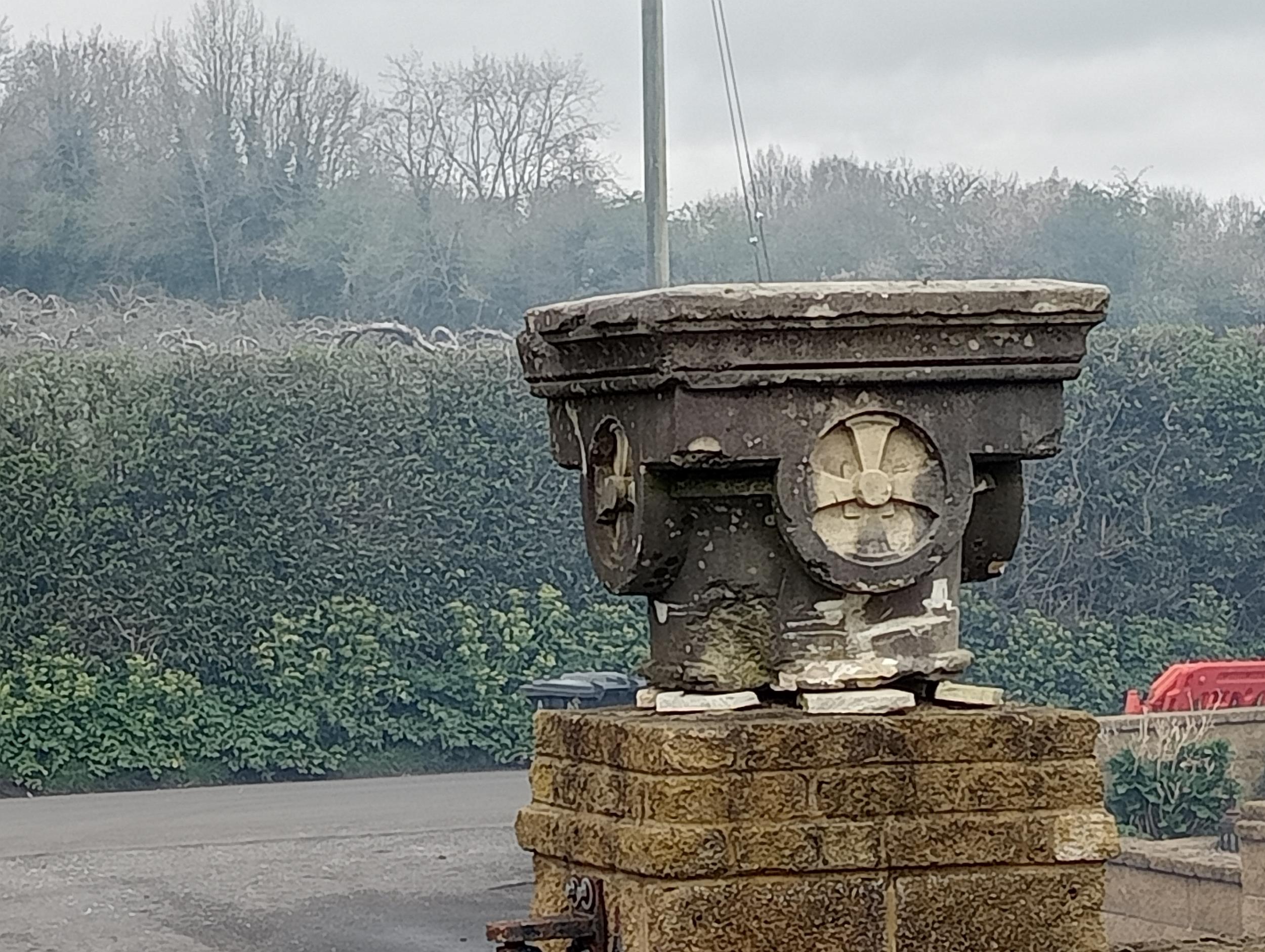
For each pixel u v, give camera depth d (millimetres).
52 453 17266
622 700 16641
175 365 17703
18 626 17172
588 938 3102
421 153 28656
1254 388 18984
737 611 3166
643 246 28234
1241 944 3689
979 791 3088
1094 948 3107
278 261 28078
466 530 18266
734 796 3002
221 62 28688
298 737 17609
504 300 28125
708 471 3107
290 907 11281
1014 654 18484
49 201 27844
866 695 3111
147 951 10188
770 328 2992
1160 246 27953
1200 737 13039
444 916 10977
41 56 28594
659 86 12586
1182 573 18875
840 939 3023
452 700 18125
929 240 28250
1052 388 3164
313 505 17844
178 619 17484
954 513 3129
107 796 16625
